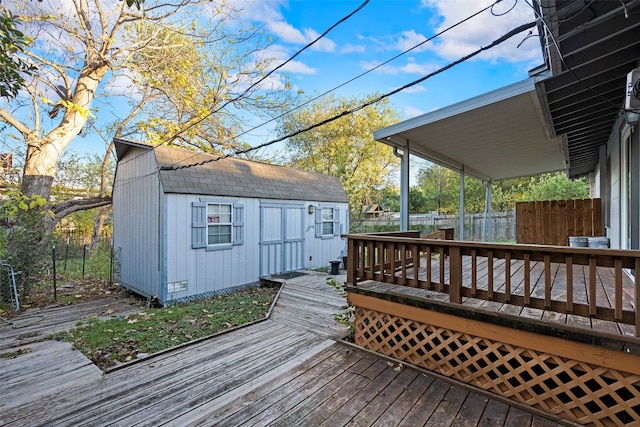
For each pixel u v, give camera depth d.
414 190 22.56
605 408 2.16
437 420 2.25
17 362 3.29
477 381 2.71
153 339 3.93
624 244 4.19
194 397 2.58
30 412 2.41
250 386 2.74
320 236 9.63
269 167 8.91
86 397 2.61
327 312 4.89
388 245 3.40
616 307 2.10
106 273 8.76
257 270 7.68
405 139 5.14
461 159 6.99
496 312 2.61
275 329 4.21
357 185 17.89
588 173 10.06
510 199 19.05
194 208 6.43
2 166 7.70
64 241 12.15
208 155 7.30
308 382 2.80
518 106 3.76
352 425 2.21
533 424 2.22
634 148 3.58
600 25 2.44
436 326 2.98
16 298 5.58
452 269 2.87
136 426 2.23
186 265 6.29
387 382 2.79
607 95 3.64
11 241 6.11
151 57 8.78
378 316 3.47
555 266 4.78
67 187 13.12
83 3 7.54
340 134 17.50
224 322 4.58
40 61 7.06
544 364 2.41
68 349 3.65
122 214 7.79
